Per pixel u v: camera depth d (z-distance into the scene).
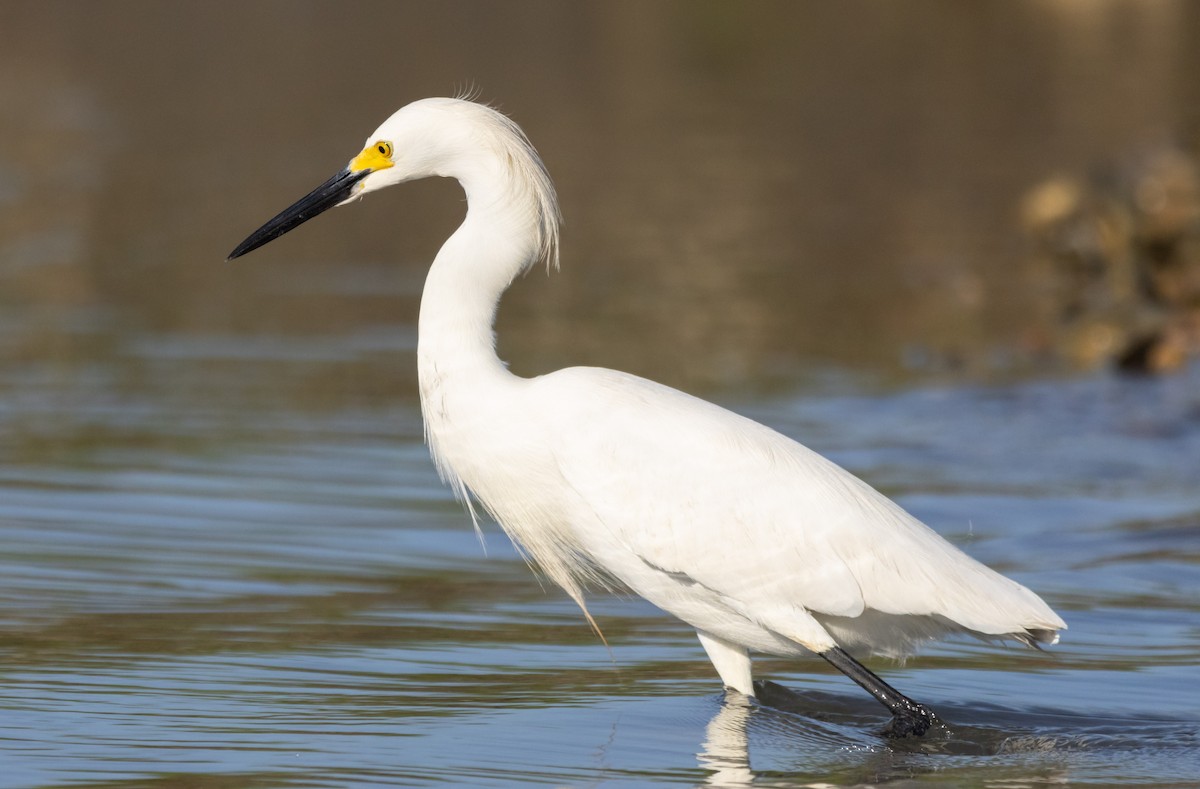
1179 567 11.23
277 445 14.27
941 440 14.98
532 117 33.12
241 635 9.40
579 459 8.49
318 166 28.89
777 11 47.56
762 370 17.50
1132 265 21.58
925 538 8.38
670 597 8.66
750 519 8.31
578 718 8.20
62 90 36.28
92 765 7.25
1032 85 36.75
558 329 19.02
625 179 28.06
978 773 7.57
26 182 27.66
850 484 8.52
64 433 14.45
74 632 9.31
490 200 8.91
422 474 13.54
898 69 39.28
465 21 45.78
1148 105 33.69
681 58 40.66
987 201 27.19
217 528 11.77
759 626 8.49
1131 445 14.93
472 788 7.14
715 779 7.38
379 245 24.55
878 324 19.94
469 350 8.76
